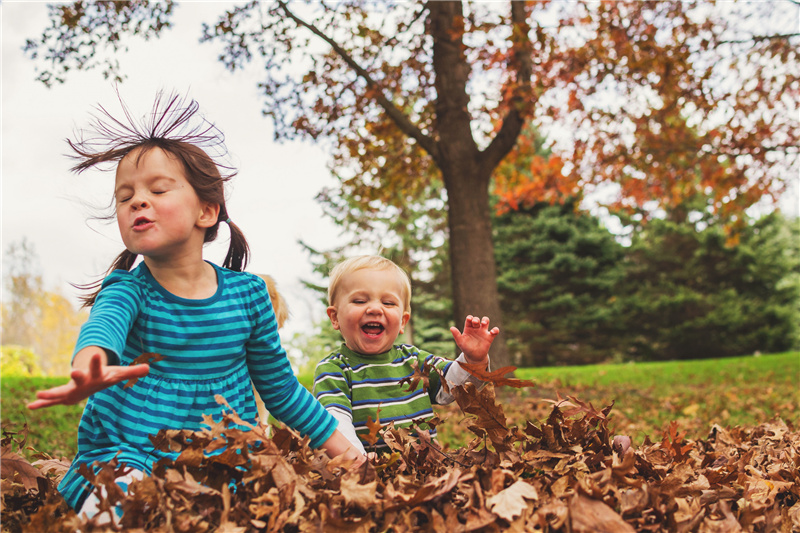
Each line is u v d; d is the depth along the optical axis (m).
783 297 27.78
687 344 27.31
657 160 10.58
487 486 1.51
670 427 2.12
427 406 2.38
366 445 2.31
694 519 1.42
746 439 2.71
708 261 27.98
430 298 23.73
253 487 1.40
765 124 10.38
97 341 1.33
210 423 1.45
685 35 9.07
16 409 6.72
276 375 1.88
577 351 26.89
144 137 1.72
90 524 1.19
